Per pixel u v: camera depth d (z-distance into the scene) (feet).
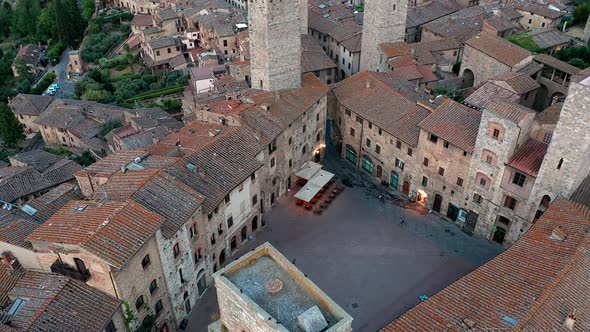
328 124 308.81
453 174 227.81
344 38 390.83
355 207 250.37
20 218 192.03
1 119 371.15
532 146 205.77
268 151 231.09
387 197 258.16
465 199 227.81
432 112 234.17
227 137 216.95
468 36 370.32
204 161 202.69
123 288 153.69
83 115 379.35
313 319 117.08
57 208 203.92
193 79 394.73
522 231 211.41
